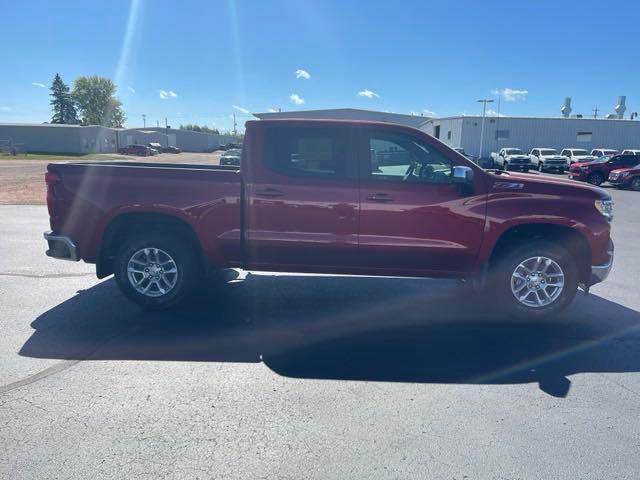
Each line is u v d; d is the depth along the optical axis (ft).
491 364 14.12
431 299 20.03
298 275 23.31
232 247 17.33
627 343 15.81
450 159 16.94
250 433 10.46
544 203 16.83
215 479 9.01
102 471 9.15
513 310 17.35
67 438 10.12
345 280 22.62
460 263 17.24
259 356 14.38
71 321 16.78
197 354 14.40
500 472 9.36
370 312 18.35
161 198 17.12
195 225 17.17
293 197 16.75
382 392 12.37
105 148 234.17
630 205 59.52
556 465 9.60
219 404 11.61
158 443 10.03
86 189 17.33
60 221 17.57
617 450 10.11
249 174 16.92
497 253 17.44
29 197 53.78
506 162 119.85
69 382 12.52
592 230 16.90
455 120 148.05
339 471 9.30
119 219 17.53
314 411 11.39
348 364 13.97
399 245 16.88
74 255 17.60
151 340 15.37
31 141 210.18
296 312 18.20
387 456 9.78
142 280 17.75
